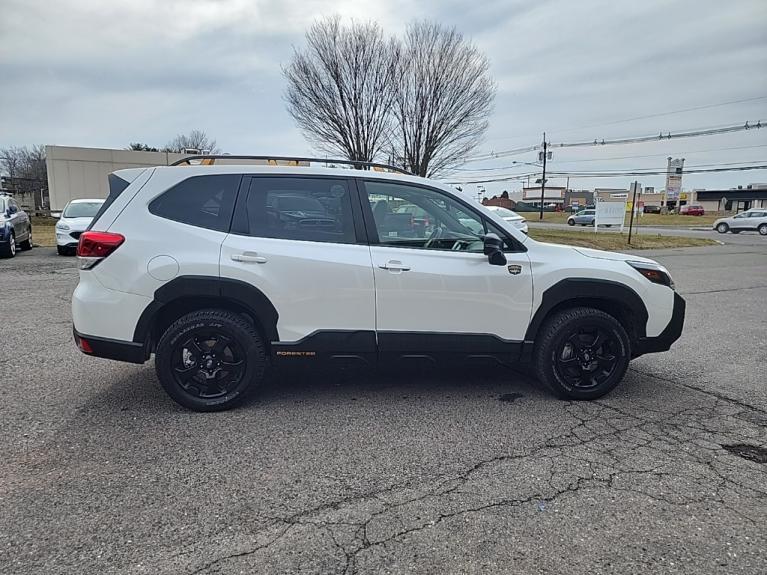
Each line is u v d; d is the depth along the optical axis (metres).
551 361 4.09
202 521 2.53
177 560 2.25
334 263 3.75
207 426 3.61
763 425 3.74
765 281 11.52
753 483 2.94
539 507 2.68
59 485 2.83
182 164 4.09
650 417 3.87
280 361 3.83
